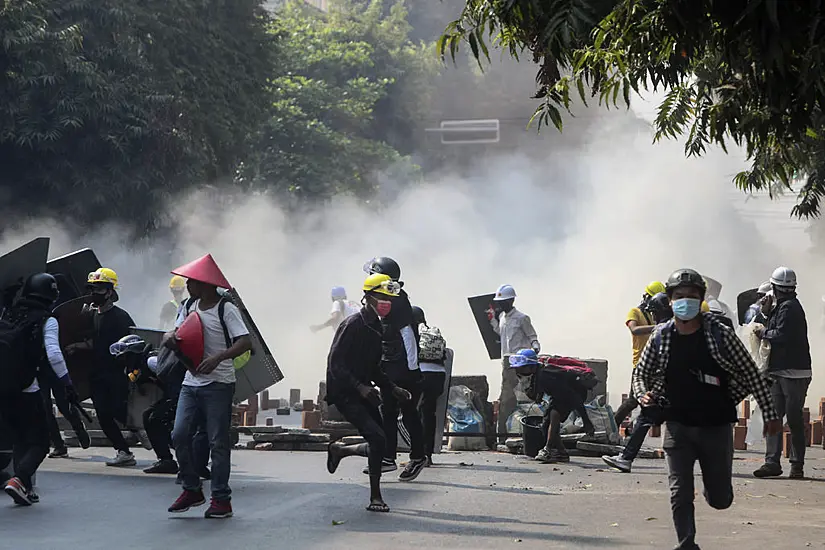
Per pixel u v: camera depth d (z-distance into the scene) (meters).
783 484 12.59
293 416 22.73
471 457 15.38
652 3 7.78
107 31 31.47
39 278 10.18
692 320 7.31
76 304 12.98
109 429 13.29
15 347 9.81
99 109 29.23
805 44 6.78
